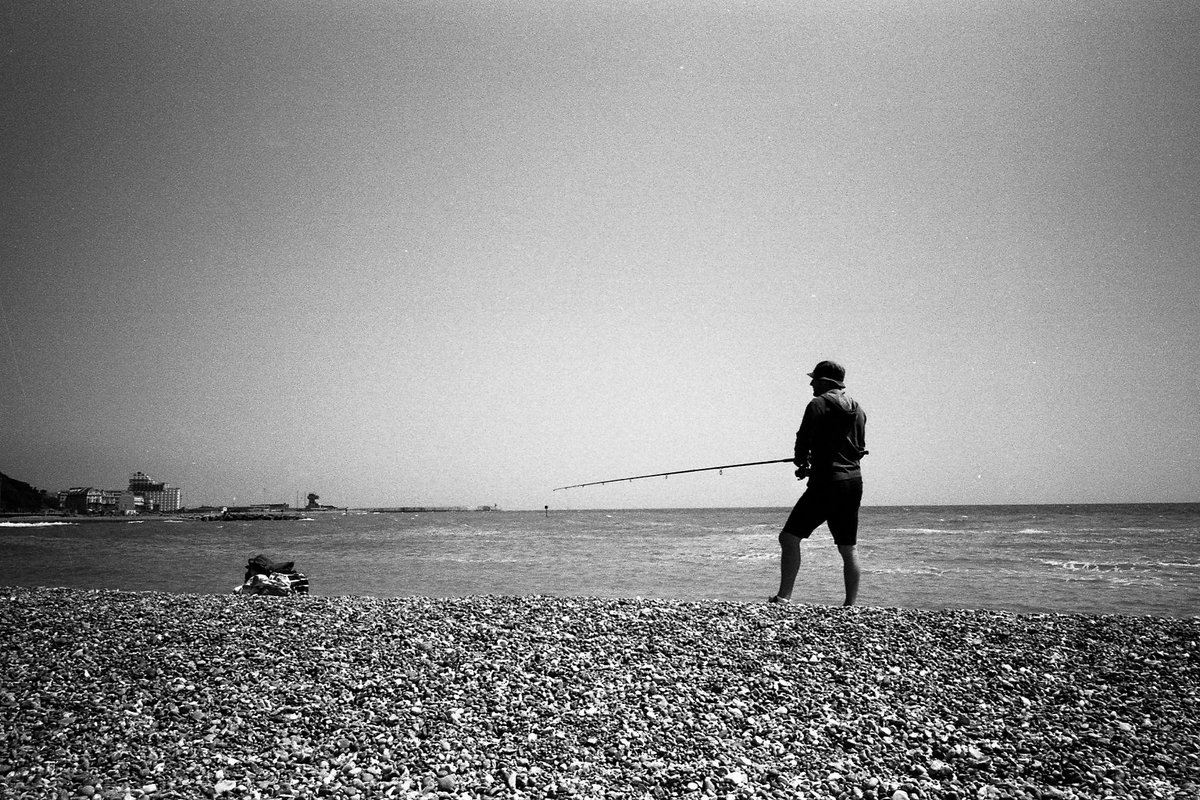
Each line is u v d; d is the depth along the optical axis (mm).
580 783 3545
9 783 3480
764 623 6086
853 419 6902
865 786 3529
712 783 3557
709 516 147250
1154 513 103625
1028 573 18562
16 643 5734
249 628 6105
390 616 6461
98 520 127250
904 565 20719
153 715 4309
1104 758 3799
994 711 4402
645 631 5895
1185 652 5309
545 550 30234
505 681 4852
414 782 3533
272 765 3682
